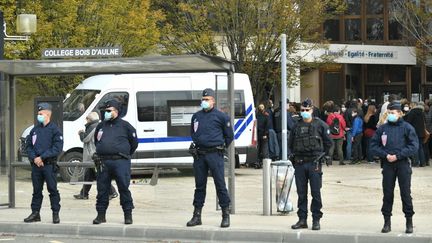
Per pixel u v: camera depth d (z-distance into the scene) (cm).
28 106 2017
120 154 1163
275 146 2234
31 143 1191
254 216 1265
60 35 2188
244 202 1477
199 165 1145
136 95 1920
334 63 3134
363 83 3888
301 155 1103
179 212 1340
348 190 1656
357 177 1942
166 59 1175
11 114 1381
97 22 2231
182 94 1947
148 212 1341
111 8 2230
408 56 3541
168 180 1905
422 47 3161
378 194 1584
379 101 3862
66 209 1389
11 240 1130
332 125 2322
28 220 1207
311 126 1097
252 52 2555
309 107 1095
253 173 2116
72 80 2177
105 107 1173
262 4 2489
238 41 2544
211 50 2597
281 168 1284
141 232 1142
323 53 2947
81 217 1274
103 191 1182
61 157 1852
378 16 3775
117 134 1164
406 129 1046
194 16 2569
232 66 1267
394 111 1045
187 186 1772
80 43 2177
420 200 1477
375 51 3466
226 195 1138
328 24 3838
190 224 1152
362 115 2412
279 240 1088
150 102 1927
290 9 2502
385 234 1060
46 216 1285
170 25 2547
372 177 1942
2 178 1784
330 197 1536
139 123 1911
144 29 2336
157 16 2420
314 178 1098
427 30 3102
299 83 3089
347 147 2411
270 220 1214
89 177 1534
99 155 1171
